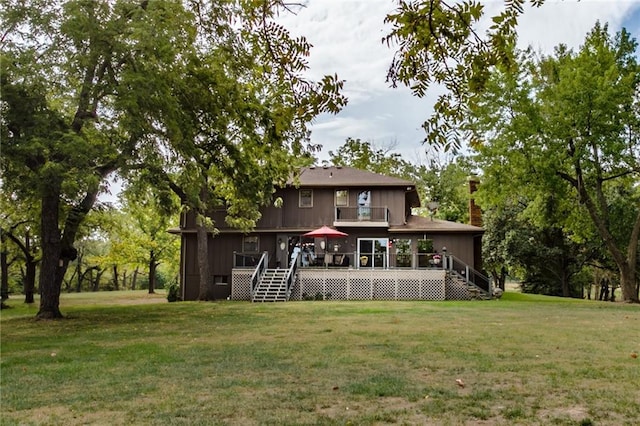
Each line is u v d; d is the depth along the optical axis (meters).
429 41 2.80
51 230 17.42
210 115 16.70
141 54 14.48
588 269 43.84
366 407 5.18
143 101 14.27
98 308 21.86
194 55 14.41
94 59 14.57
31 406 5.40
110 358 8.53
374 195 29.31
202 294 26.16
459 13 2.67
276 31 3.09
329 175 30.41
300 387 6.09
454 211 47.19
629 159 25.89
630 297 25.11
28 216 23.31
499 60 2.81
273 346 9.52
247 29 3.21
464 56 2.84
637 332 11.41
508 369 7.11
